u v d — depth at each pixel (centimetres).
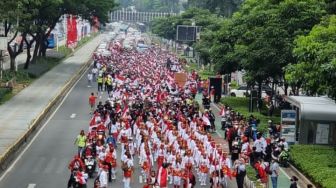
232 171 4422
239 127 5544
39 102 7788
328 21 5959
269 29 6662
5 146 5206
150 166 4512
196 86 9431
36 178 4475
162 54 16962
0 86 8375
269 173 4241
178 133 5153
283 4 6744
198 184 4491
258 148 4841
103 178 4019
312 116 5281
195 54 15250
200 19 15350
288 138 5384
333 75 4572
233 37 7862
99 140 4709
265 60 6669
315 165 4578
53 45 15950
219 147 4912
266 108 7562
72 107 7756
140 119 5575
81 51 17588
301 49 5156
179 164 4325
